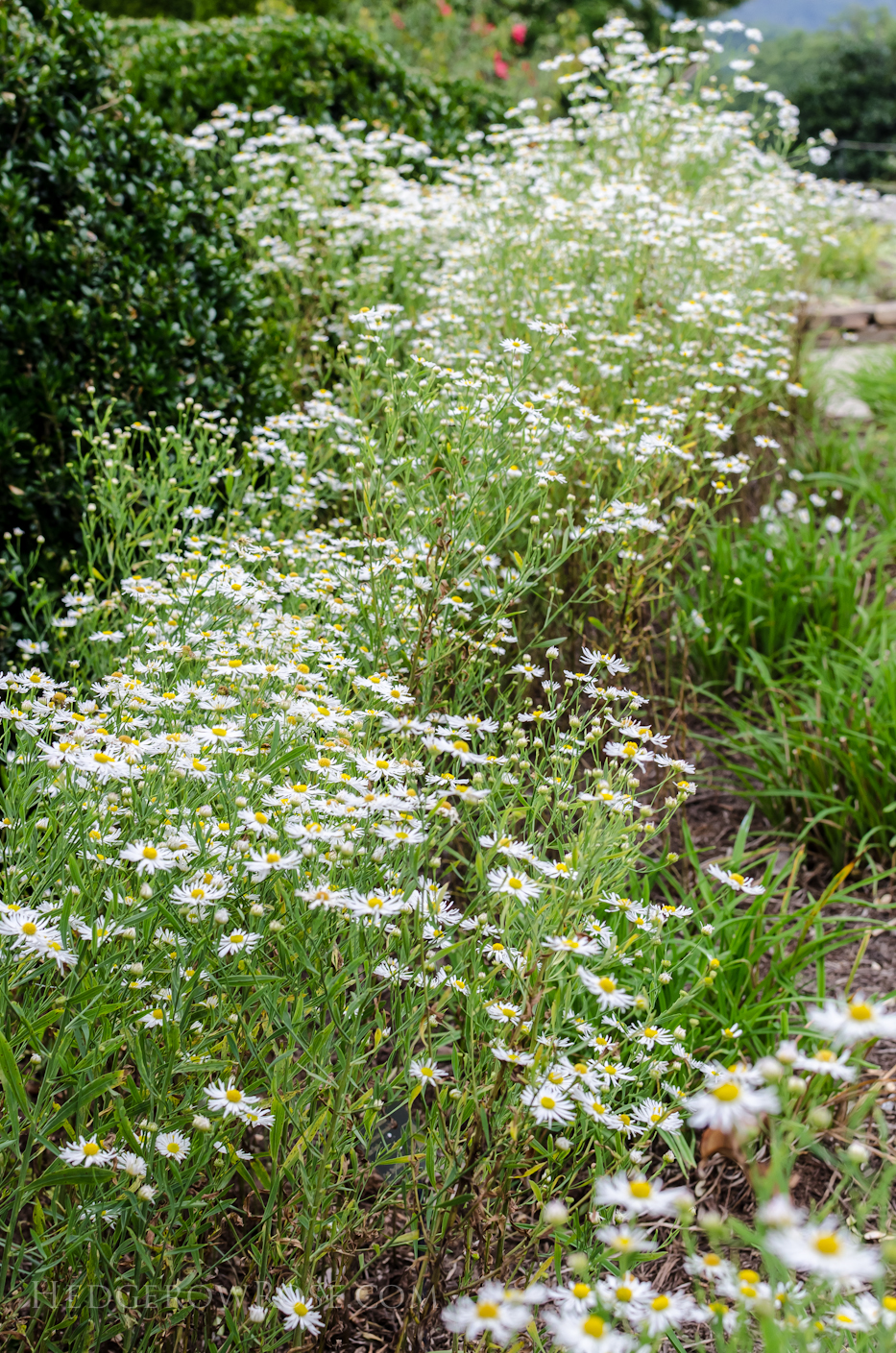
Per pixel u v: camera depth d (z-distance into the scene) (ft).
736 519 12.56
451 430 9.68
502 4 53.01
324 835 5.48
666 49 18.13
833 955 9.12
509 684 10.26
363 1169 5.71
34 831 5.59
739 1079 3.79
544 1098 5.12
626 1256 3.99
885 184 36.88
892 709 10.79
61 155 11.64
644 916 6.17
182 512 10.09
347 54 21.57
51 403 10.80
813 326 20.99
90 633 9.35
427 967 5.41
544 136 17.67
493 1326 3.78
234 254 13.25
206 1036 5.36
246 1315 5.39
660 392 12.85
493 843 5.69
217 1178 5.28
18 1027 5.24
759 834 10.57
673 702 11.27
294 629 7.76
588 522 9.24
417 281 16.06
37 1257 5.32
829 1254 3.07
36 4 12.03
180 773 5.63
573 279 13.97
